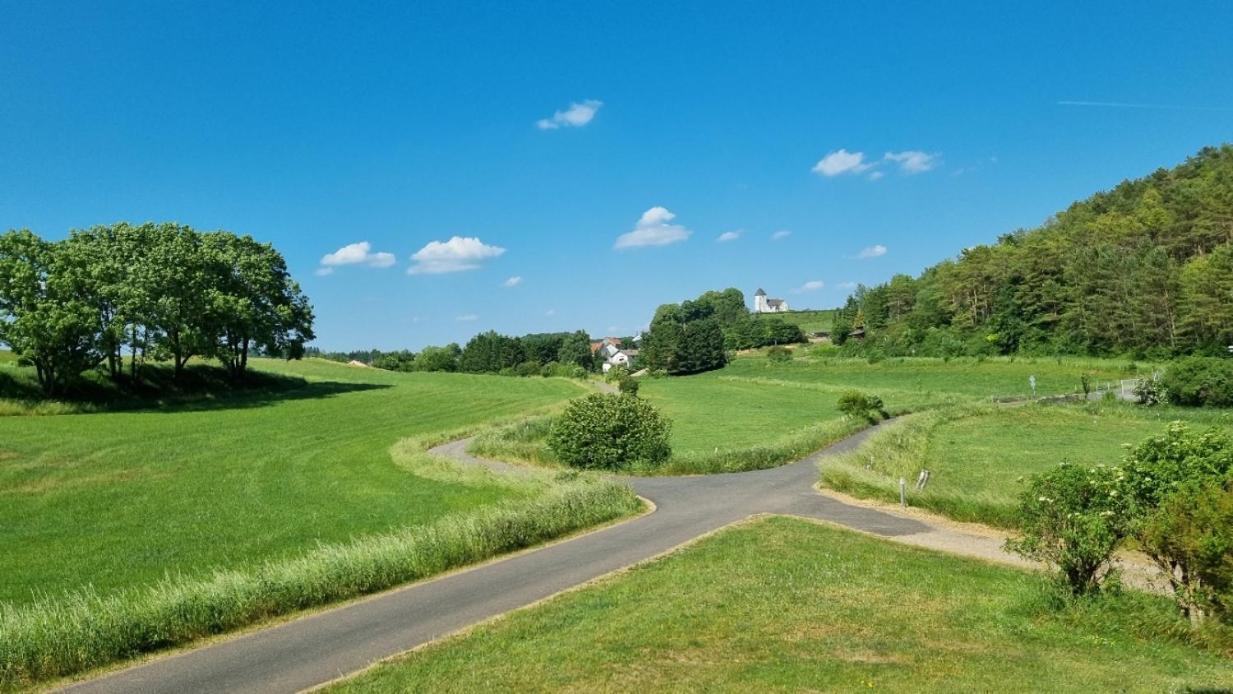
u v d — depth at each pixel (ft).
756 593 50.55
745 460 123.03
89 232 230.27
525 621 45.50
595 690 34.86
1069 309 366.43
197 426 184.44
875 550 65.26
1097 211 522.88
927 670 37.32
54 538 83.10
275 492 112.16
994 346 387.34
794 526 74.74
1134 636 42.68
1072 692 34.53
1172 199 432.66
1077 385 292.20
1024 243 465.06
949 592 52.11
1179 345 311.68
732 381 373.61
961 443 162.81
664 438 126.62
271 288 268.00
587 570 59.21
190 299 226.58
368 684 36.45
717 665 37.81
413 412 235.40
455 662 38.93
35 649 39.58
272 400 250.16
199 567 70.03
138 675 39.45
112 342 203.62
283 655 41.75
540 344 625.82
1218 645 40.06
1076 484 46.52
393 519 91.35
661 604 48.21
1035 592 47.85
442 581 57.57
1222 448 48.37
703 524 77.25
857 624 44.55
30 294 190.08
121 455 142.41
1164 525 42.39
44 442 150.41
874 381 356.38
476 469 120.78
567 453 125.39
